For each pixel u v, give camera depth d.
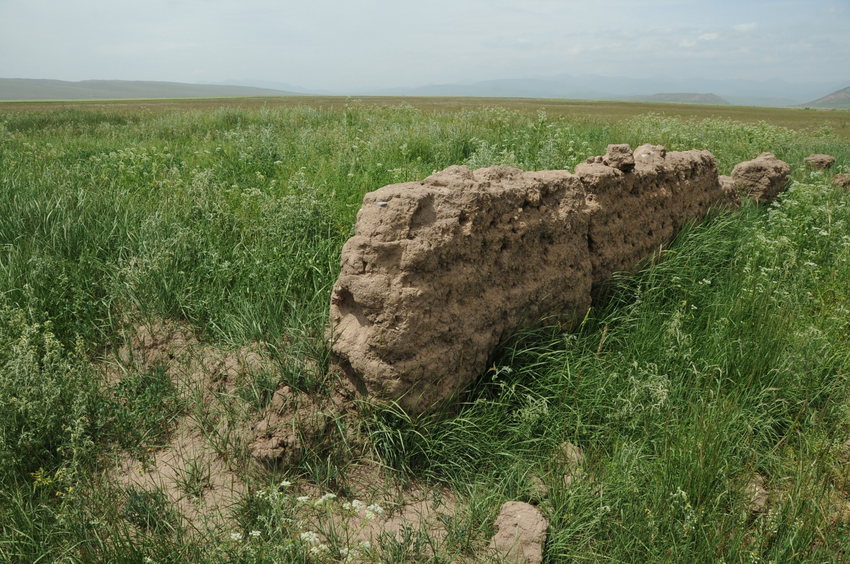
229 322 4.30
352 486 3.31
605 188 5.20
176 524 2.94
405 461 3.41
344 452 3.43
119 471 3.37
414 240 3.49
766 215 8.02
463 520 3.09
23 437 3.26
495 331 3.94
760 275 5.42
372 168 8.30
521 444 3.61
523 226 4.18
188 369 4.07
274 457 3.30
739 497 3.18
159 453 3.53
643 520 2.99
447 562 2.83
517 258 4.16
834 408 3.98
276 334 4.11
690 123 16.00
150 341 4.30
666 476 3.22
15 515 2.91
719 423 3.50
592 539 3.00
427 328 3.46
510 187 4.20
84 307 4.41
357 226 3.65
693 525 2.87
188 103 51.28
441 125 12.38
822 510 3.08
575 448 3.57
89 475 3.30
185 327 4.42
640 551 2.90
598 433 3.71
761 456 3.60
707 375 4.16
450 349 3.59
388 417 3.50
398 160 9.24
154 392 3.79
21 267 4.69
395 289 3.40
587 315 4.57
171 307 4.48
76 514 2.90
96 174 7.61
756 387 4.16
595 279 5.06
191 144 11.38
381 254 3.46
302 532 2.91
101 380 3.99
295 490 3.26
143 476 3.34
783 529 2.98
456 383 3.66
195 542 2.83
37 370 3.49
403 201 3.54
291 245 5.10
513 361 4.10
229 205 6.17
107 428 3.62
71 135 13.22
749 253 6.22
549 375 4.04
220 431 3.58
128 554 2.72
